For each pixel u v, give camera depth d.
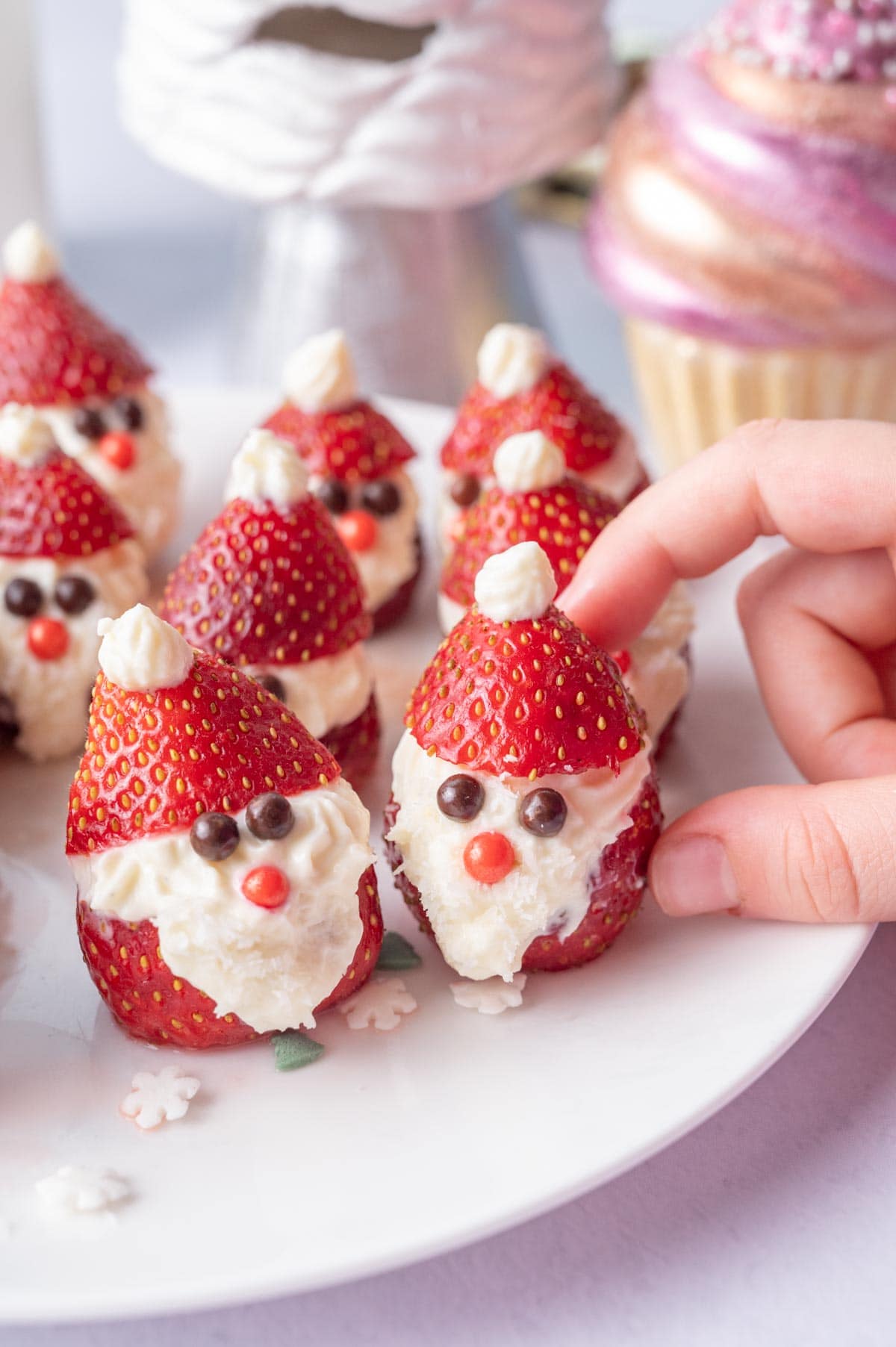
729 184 0.41
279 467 0.32
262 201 0.45
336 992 0.28
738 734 0.34
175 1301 0.25
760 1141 0.28
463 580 0.33
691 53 0.43
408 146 0.43
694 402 0.44
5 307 0.38
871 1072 0.29
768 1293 0.27
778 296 0.41
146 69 0.45
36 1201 0.26
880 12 0.40
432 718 0.29
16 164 0.51
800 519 0.31
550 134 0.44
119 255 0.59
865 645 0.32
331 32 0.43
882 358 0.42
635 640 0.32
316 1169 0.27
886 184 0.40
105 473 0.38
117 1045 0.29
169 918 0.27
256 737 0.28
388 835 0.29
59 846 0.32
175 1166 0.27
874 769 0.31
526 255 0.53
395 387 0.47
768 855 0.29
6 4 0.49
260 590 0.32
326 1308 0.26
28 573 0.34
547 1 0.43
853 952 0.29
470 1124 0.27
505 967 0.29
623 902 0.29
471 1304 0.26
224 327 0.54
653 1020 0.28
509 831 0.28
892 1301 0.26
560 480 0.33
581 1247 0.27
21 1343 0.26
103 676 0.28
